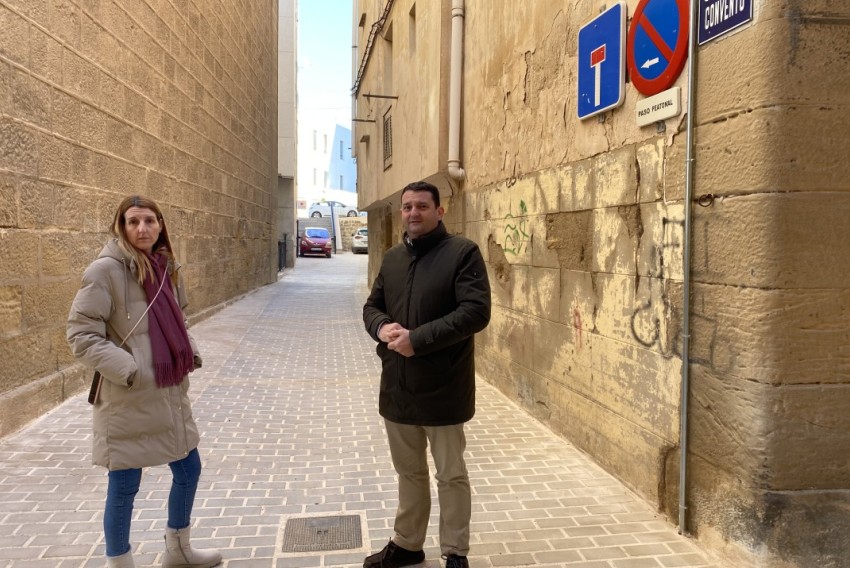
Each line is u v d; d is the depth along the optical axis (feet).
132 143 23.72
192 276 33.60
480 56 21.75
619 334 12.86
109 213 21.49
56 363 17.99
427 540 10.68
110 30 21.39
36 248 16.63
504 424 17.10
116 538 8.66
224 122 40.83
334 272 86.69
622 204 12.62
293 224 91.61
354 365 26.17
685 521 10.70
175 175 29.84
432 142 25.57
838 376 9.07
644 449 12.00
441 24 24.40
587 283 14.23
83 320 8.15
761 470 9.07
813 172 8.90
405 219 9.14
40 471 13.29
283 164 88.58
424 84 27.35
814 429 9.07
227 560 9.94
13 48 15.25
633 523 11.23
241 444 15.75
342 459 14.78
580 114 14.08
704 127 10.07
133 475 8.68
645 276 11.86
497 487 12.87
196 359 9.46
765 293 8.96
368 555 10.19
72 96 18.54
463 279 8.67
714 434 10.00
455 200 25.29
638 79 11.83
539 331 17.12
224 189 41.27
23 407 15.88
